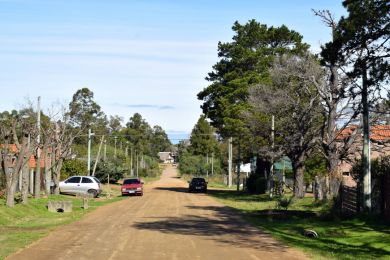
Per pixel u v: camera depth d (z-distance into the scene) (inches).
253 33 2096.5
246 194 1942.7
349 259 497.7
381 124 1211.9
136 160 4503.0
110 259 483.8
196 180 2155.5
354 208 935.0
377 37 717.9
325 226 792.3
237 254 523.2
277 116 1545.3
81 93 3737.7
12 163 1305.4
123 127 5226.4
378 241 626.5
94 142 3836.1
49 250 536.4
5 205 944.9
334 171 1127.0
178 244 593.6
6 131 1017.5
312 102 1384.1
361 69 741.3
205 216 993.5
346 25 724.0
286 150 1482.5
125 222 861.2
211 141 4704.7
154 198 1657.2
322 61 775.1
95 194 1662.2
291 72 1398.9
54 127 1550.2
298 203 1280.8
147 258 492.1
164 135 7426.2
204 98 2178.9
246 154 2006.6
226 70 2124.8
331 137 1216.8
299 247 580.1
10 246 557.3
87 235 671.8
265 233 717.3
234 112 1839.3
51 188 1494.8
